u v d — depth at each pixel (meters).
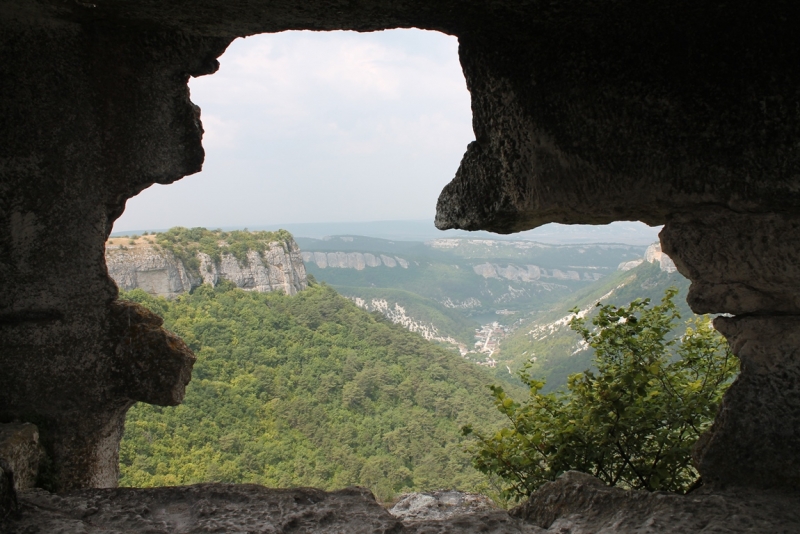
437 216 2.52
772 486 2.01
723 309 2.13
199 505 2.01
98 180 2.44
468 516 1.94
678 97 2.00
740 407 2.07
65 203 2.41
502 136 2.21
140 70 2.42
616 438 2.76
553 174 2.14
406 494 2.79
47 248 2.41
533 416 3.08
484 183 2.27
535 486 2.88
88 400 2.46
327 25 2.16
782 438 2.01
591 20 1.98
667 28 1.96
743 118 1.94
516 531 1.86
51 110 2.36
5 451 2.13
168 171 2.53
